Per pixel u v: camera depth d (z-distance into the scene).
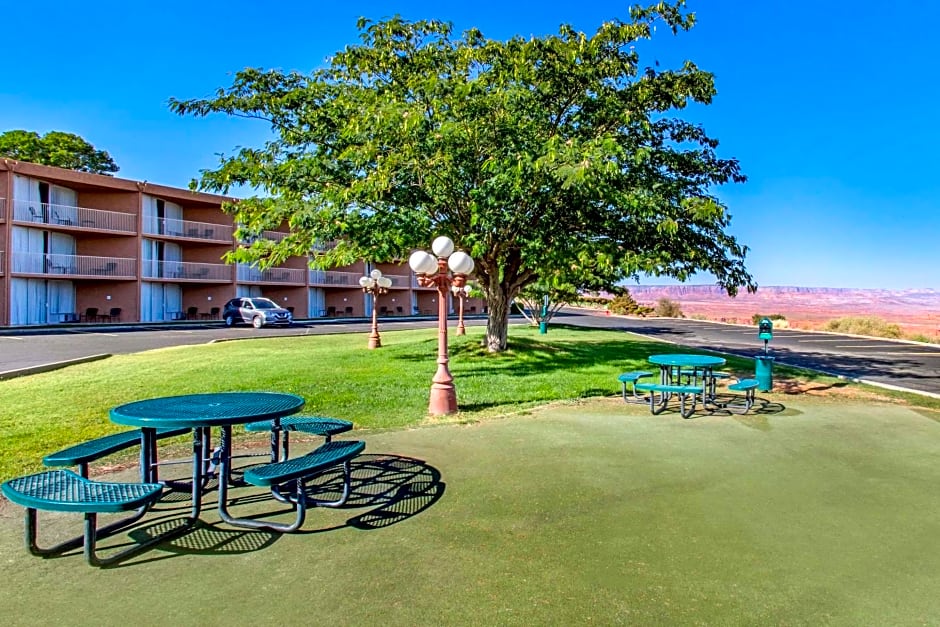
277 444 4.90
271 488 4.51
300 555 3.40
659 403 8.16
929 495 4.41
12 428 6.54
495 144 10.59
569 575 3.14
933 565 3.26
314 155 11.80
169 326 28.91
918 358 15.09
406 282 48.59
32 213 28.17
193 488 3.95
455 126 9.53
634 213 10.76
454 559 3.34
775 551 3.43
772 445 5.88
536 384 9.80
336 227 11.07
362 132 10.30
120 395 8.58
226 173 11.66
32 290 28.73
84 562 3.30
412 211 11.62
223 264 36.03
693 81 11.14
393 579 3.11
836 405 8.10
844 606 2.82
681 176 12.30
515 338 18.28
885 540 3.59
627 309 43.09
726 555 3.38
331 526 3.83
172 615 2.76
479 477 4.84
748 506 4.17
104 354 14.67
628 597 2.91
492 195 10.25
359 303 46.09
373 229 11.28
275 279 39.19
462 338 18.67
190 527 3.82
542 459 5.36
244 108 11.70
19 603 2.87
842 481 4.73
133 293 31.88
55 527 3.82
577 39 10.76
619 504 4.21
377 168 10.27
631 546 3.50
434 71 11.00
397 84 11.59
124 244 31.80
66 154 40.12
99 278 30.33
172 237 33.59
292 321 34.81
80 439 6.09
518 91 10.38
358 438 6.17
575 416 7.30
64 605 2.85
